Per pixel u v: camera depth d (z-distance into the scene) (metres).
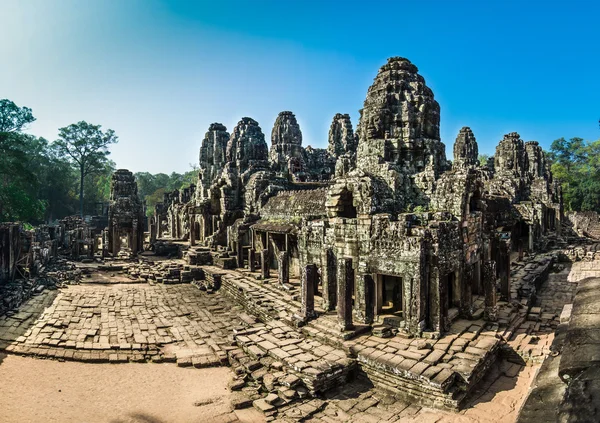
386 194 22.38
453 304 21.83
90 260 42.16
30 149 77.25
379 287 21.19
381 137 26.64
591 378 3.24
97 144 84.00
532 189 50.88
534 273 30.81
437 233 19.05
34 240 32.81
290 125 57.69
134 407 14.99
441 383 14.68
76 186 95.62
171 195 81.00
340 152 62.16
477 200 24.36
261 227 36.09
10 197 51.91
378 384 16.53
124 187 47.62
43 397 15.31
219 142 63.09
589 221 60.78
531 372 17.11
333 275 22.77
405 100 26.70
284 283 28.95
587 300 5.18
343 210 23.64
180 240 56.62
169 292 32.00
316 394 16.03
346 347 18.14
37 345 19.48
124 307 26.89
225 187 44.03
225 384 17.03
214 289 33.34
